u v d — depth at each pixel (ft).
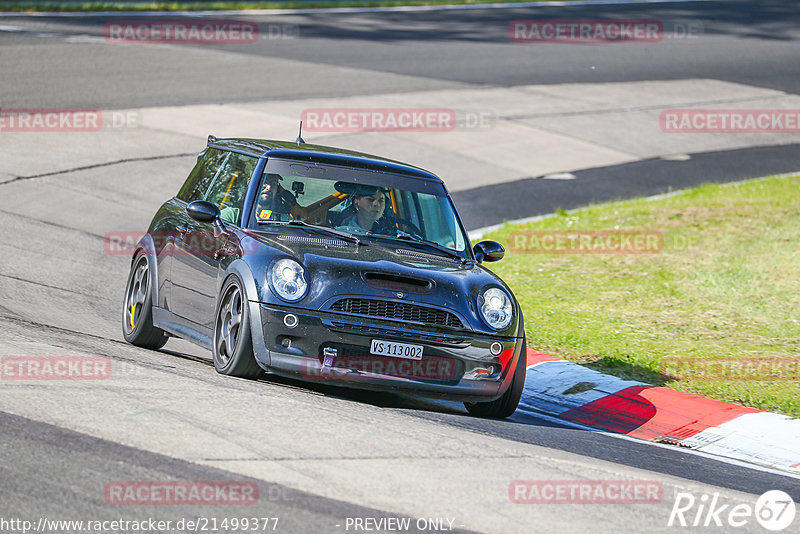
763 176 247.50
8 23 349.41
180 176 203.41
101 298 127.03
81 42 325.83
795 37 438.81
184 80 282.56
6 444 61.41
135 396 74.08
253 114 252.42
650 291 146.51
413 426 77.30
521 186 224.12
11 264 136.36
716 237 182.09
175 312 96.78
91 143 217.15
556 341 119.14
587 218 198.90
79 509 53.47
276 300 81.92
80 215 172.86
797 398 102.01
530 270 159.12
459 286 86.58
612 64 363.97
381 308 83.15
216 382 81.71
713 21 467.93
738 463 84.53
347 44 363.35
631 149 265.13
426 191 97.81
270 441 67.05
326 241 88.63
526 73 338.34
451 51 365.20
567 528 58.39
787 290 147.54
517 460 71.41
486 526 57.11
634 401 99.14
